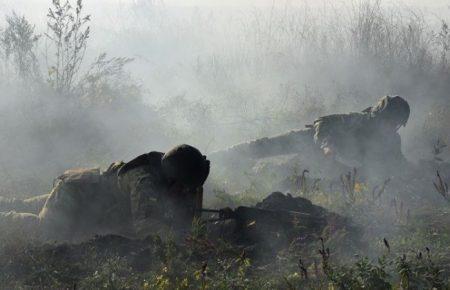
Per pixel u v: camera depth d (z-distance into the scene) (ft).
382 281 18.69
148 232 21.12
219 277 19.57
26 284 19.66
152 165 21.95
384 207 27.37
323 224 23.49
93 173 23.68
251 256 21.58
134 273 20.30
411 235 24.31
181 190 21.68
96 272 19.58
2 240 22.16
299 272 20.66
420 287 19.04
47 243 22.04
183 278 19.71
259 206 25.31
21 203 25.53
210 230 22.47
